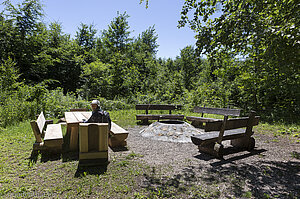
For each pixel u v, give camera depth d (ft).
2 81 28.94
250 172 11.03
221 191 8.81
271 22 11.39
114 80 54.75
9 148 13.98
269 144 17.40
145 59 81.61
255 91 35.29
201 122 26.32
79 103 33.04
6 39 43.57
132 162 12.16
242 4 11.22
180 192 8.63
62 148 14.66
